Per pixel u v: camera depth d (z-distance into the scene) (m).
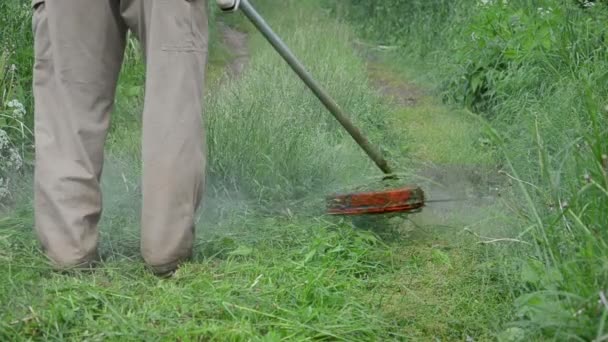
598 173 4.43
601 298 3.57
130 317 3.99
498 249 4.82
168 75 4.42
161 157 4.44
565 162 5.00
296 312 4.11
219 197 5.83
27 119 6.55
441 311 4.27
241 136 6.15
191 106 4.47
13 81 6.77
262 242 5.05
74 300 4.08
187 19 4.42
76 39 4.47
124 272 4.58
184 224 4.53
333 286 4.44
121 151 6.40
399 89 9.05
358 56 10.02
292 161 6.08
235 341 3.83
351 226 5.19
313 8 11.49
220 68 9.42
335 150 6.49
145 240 4.52
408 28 10.38
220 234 5.16
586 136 4.52
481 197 6.04
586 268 3.96
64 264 4.53
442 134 7.52
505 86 7.41
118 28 4.61
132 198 5.63
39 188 4.57
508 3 8.38
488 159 6.84
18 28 7.32
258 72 8.16
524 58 7.27
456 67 8.40
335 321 4.07
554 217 4.50
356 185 5.90
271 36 4.89
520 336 3.90
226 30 11.01
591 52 7.05
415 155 7.04
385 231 5.30
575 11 7.65
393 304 4.32
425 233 5.33
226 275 4.56
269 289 4.34
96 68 4.54
